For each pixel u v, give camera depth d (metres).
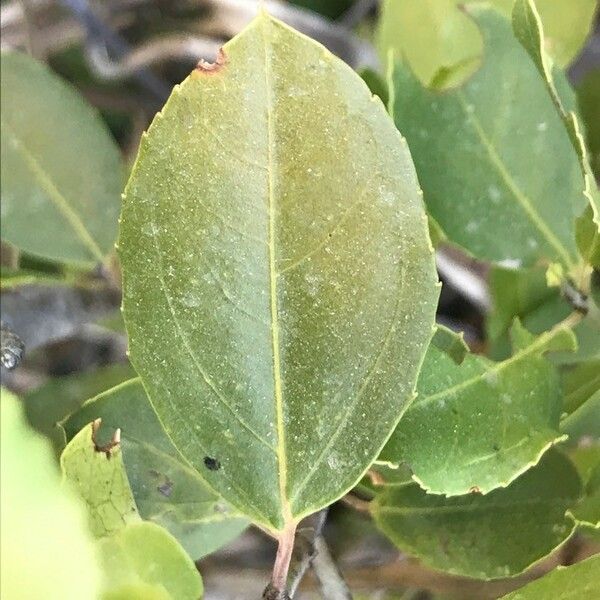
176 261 0.06
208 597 0.10
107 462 0.06
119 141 0.16
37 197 0.11
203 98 0.06
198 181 0.06
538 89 0.09
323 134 0.06
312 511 0.06
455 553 0.08
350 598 0.08
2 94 0.11
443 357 0.07
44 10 0.15
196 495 0.08
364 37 0.16
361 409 0.06
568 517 0.07
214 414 0.06
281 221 0.06
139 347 0.06
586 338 0.08
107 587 0.06
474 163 0.09
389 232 0.06
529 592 0.07
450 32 0.09
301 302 0.06
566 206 0.09
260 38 0.05
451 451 0.07
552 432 0.07
